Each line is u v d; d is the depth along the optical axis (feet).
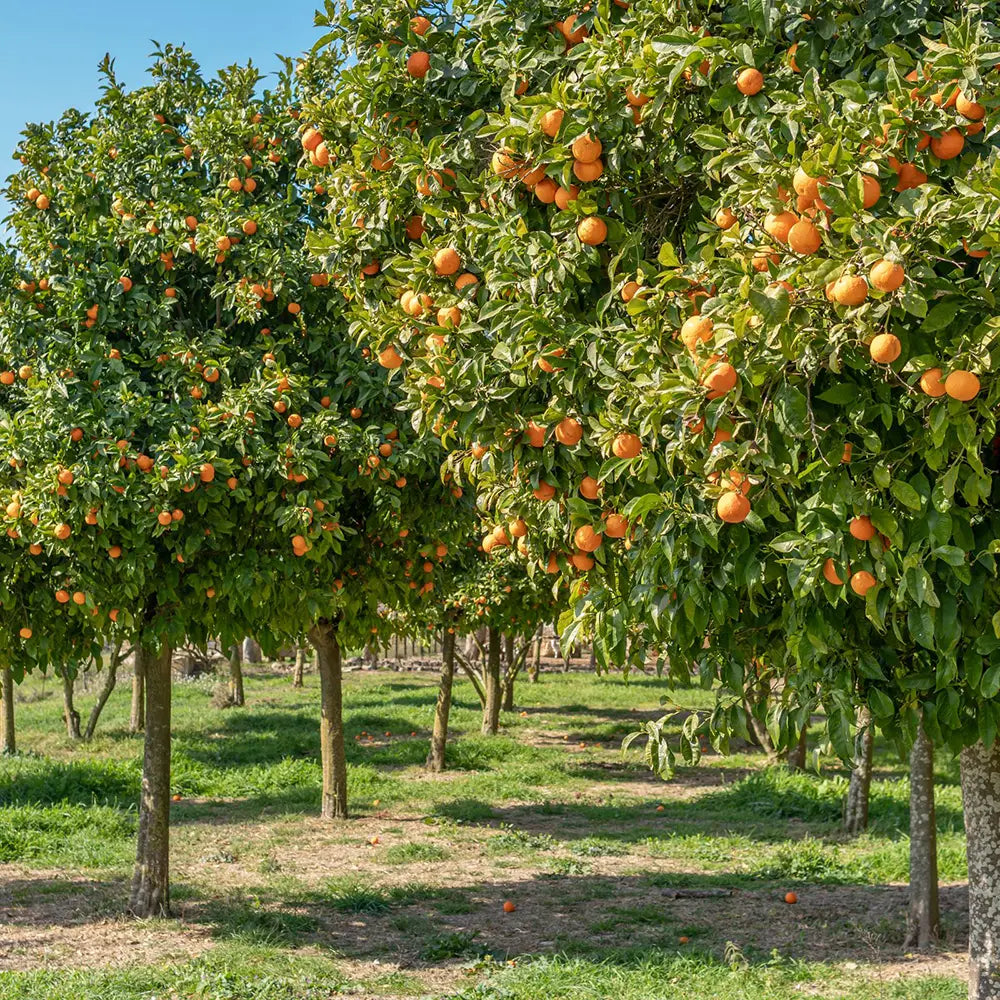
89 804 42.57
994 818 15.38
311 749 57.77
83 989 21.01
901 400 10.19
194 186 24.81
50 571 22.88
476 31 15.05
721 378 9.93
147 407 21.50
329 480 22.58
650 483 11.93
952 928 26.04
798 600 11.46
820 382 10.76
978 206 8.84
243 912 27.55
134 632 23.94
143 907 27.17
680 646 13.04
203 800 45.34
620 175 12.79
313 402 22.88
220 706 75.56
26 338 23.11
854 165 9.54
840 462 10.39
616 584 13.74
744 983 21.66
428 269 14.24
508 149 12.72
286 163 24.84
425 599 31.32
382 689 91.97
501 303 13.23
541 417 12.74
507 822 41.39
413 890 30.27
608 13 12.69
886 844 35.63
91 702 78.13
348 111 16.21
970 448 9.35
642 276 11.67
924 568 10.43
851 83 10.49
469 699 85.10
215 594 23.22
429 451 23.31
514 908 28.55
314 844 36.96
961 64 9.63
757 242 10.59
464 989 21.33
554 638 123.85
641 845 36.99
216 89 25.84
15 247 24.25
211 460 20.81
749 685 14.07
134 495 20.40
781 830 39.22
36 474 20.84
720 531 12.05
